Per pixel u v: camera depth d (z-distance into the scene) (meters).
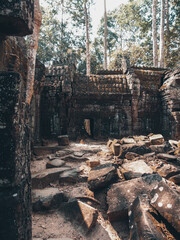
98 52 29.28
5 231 1.47
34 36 6.02
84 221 2.91
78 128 13.24
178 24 21.95
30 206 1.85
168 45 21.28
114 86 13.54
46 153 8.40
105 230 2.86
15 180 1.50
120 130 13.21
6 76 1.48
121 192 3.46
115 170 4.38
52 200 3.48
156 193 2.83
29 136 1.88
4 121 1.46
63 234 2.76
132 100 13.20
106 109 13.27
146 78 14.38
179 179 4.14
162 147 6.89
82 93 12.87
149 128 13.83
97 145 10.30
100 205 3.58
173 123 12.09
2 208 1.45
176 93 12.35
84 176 4.88
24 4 1.69
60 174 4.91
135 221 2.48
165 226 2.46
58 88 12.93
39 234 2.73
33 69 6.12
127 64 14.36
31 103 10.02
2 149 1.47
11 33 2.09
